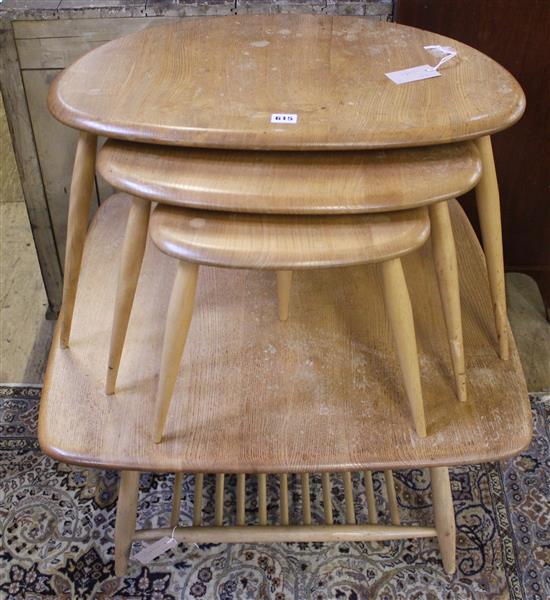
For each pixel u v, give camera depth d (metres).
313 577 1.03
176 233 0.64
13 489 1.13
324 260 0.62
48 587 1.02
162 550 0.99
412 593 1.01
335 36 0.85
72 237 0.81
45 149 1.16
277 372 0.85
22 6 1.02
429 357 0.87
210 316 0.92
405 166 0.66
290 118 0.66
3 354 1.37
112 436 0.79
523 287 1.51
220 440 0.78
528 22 1.08
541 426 1.23
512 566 1.04
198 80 0.74
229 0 1.05
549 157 1.25
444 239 0.73
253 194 0.63
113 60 0.79
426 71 0.76
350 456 0.77
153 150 0.68
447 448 0.77
